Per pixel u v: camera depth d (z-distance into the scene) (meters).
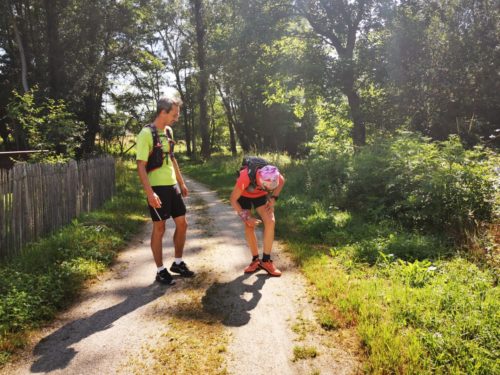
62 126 9.93
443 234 5.25
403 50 14.90
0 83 22.08
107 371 2.70
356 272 4.32
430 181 5.59
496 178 5.43
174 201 4.31
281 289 4.05
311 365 2.71
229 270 4.70
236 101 35.03
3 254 4.75
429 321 3.01
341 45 17.30
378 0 15.56
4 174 4.82
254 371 2.67
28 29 21.56
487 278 3.80
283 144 34.50
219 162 22.00
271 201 4.48
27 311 3.41
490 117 13.95
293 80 17.09
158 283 4.33
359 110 16.36
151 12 23.25
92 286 4.27
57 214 6.32
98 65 20.84
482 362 2.49
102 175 9.05
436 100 14.62
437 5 15.15
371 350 2.80
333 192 8.55
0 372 2.70
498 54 13.71
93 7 19.92
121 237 6.21
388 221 6.11
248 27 17.16
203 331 3.22
